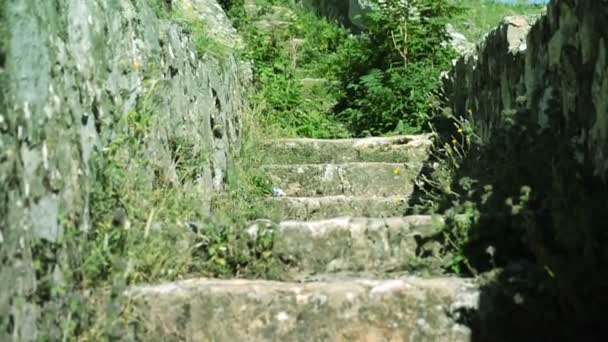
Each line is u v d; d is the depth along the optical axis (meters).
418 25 6.24
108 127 2.76
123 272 2.45
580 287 2.29
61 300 2.24
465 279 2.63
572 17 3.03
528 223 2.60
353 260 2.96
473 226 2.85
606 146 2.65
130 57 3.08
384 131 5.73
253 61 6.18
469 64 4.89
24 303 2.04
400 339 2.47
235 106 5.00
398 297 2.49
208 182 3.88
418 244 2.96
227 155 4.44
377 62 6.27
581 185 2.70
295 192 4.75
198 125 3.89
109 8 2.92
